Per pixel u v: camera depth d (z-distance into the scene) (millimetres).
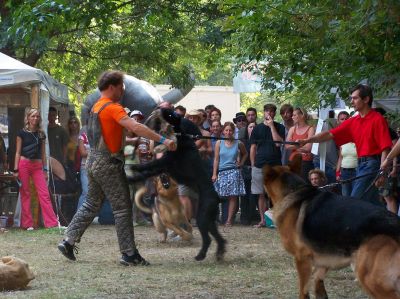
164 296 6992
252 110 14836
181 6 19312
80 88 28750
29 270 7387
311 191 6211
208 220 9180
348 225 5648
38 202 13398
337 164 12898
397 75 10172
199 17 20766
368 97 7988
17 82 13203
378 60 10320
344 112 13453
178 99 23500
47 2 12242
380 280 5387
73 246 9055
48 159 13484
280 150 13453
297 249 6164
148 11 16703
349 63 10469
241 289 7367
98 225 14305
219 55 19578
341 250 5738
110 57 22656
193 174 9180
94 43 23172
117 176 8688
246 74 20766
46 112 13727
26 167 13148
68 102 16344
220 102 29094
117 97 8711
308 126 12641
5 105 14945
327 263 5926
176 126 9266
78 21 13023
